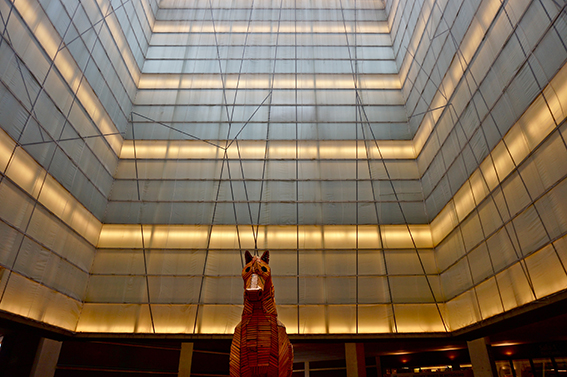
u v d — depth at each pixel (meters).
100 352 20.16
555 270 13.36
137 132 25.81
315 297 21.06
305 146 25.44
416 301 20.92
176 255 22.02
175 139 25.59
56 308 18.44
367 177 24.42
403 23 27.91
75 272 20.02
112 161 24.00
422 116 24.34
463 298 19.17
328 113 26.70
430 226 22.98
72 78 19.80
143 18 29.08
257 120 26.34
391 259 22.02
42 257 17.44
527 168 14.92
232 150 25.25
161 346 21.39
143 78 28.14
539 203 14.20
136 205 23.41
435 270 21.80
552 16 13.77
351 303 20.89
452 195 20.56
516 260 15.29
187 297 20.91
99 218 22.50
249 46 29.64
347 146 25.47
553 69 13.67
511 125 15.88
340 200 23.70
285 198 23.73
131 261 21.81
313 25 30.80
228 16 31.11
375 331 20.28
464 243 19.28
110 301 20.73
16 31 15.95
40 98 17.33
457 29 20.38
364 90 27.80
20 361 19.05
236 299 20.88
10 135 15.47
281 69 28.59
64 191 19.12
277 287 21.31
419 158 24.64
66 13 19.44
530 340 21.09
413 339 20.25
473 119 18.73
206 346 22.27
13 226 15.65
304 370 26.33
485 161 17.72
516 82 15.66
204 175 24.38
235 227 22.83
